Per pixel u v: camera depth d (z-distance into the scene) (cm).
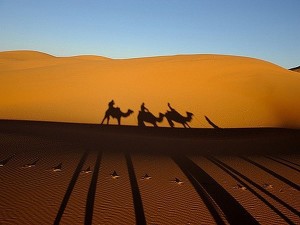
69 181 898
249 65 4400
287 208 788
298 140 2028
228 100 3222
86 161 1144
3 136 1565
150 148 1509
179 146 1622
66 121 2608
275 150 1642
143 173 1029
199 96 3309
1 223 617
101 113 2884
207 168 1150
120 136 1856
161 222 673
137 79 3862
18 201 731
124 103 3145
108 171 1025
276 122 2827
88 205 736
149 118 2755
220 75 3906
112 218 677
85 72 4322
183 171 1087
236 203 804
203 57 5216
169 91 3450
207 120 2773
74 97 3319
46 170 993
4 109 2931
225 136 2156
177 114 2852
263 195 876
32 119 2630
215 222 687
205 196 842
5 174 921
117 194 819
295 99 3300
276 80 3803
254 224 687
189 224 670
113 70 4338
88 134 1847
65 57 8094
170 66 4347
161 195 831
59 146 1401
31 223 629
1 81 3900
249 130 2472
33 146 1362
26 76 4184
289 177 1088
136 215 699
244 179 1028
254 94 3372
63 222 643
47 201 743
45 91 3494
